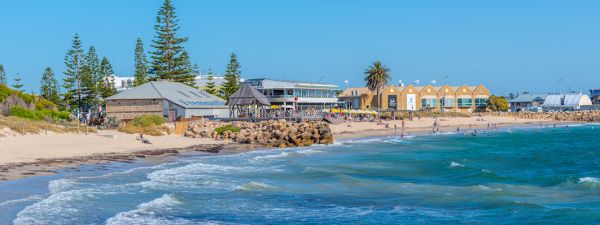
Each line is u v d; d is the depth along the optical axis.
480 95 169.75
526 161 50.69
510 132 105.62
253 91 91.44
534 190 32.31
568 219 23.95
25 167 35.16
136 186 30.20
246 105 95.00
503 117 154.12
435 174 38.78
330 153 54.31
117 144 52.38
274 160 45.84
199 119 83.62
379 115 125.81
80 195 26.72
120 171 35.75
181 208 25.14
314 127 67.62
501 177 37.34
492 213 25.34
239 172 37.56
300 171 38.59
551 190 32.34
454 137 87.81
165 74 119.50
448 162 45.59
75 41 111.88
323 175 36.81
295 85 131.25
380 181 34.94
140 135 57.88
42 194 26.45
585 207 26.95
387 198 28.97
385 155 52.94
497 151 61.56
